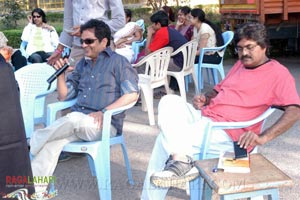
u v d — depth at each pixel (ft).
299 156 11.92
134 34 20.76
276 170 6.84
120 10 12.24
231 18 27.37
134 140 13.84
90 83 10.22
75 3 12.37
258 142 7.32
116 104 9.50
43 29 22.88
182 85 17.46
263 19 23.07
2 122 5.01
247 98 8.66
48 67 11.87
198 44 19.51
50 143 9.10
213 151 8.73
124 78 9.84
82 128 9.18
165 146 8.09
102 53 10.17
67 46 12.98
